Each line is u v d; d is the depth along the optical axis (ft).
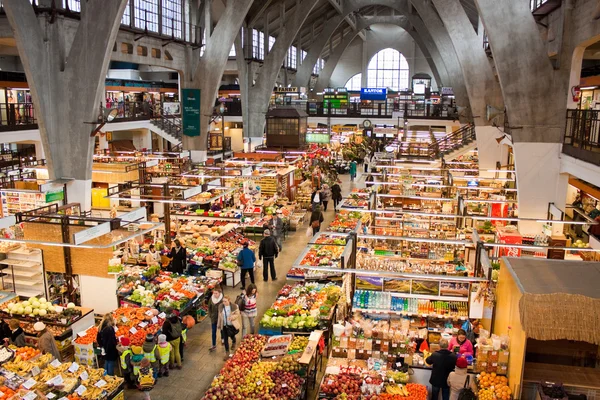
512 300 21.81
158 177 61.21
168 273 38.81
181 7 76.84
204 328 34.81
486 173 62.69
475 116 63.16
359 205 56.59
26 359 25.22
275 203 62.54
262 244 42.47
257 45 113.29
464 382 22.86
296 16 90.94
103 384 23.71
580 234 52.75
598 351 21.09
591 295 19.65
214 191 59.67
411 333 28.40
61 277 35.68
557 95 39.86
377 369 25.05
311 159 86.12
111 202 57.26
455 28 61.36
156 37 68.49
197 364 29.96
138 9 65.31
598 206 50.19
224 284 41.63
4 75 75.36
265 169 67.10
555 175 40.81
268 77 93.56
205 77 73.97
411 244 41.93
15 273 34.78
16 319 28.60
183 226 50.62
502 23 39.47
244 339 29.32
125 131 103.50
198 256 42.42
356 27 153.07
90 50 46.37
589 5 35.45
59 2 47.55
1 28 52.75
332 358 26.45
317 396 25.11
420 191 56.90
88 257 33.50
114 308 33.78
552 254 39.01
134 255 41.52
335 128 129.59
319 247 43.45
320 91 155.53
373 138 134.51
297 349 27.58
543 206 41.47
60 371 24.04
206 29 77.97
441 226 46.80
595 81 51.31
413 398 22.76
